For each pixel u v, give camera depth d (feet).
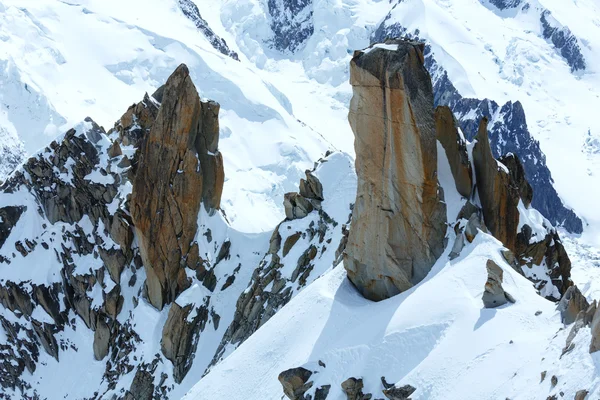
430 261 148.66
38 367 259.19
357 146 151.84
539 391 104.58
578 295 117.29
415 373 123.75
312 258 221.05
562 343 109.19
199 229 251.39
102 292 257.14
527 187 191.01
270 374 151.74
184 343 233.96
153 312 246.06
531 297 126.72
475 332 123.95
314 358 144.66
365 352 133.69
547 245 184.44
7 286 264.72
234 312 239.71
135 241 259.60
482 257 139.13
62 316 261.85
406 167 147.02
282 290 219.41
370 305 150.41
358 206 155.33
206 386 160.56
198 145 251.80
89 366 251.80
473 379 116.57
